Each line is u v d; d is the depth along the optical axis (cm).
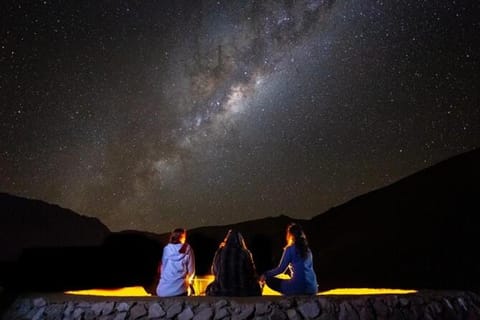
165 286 639
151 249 1495
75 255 1348
